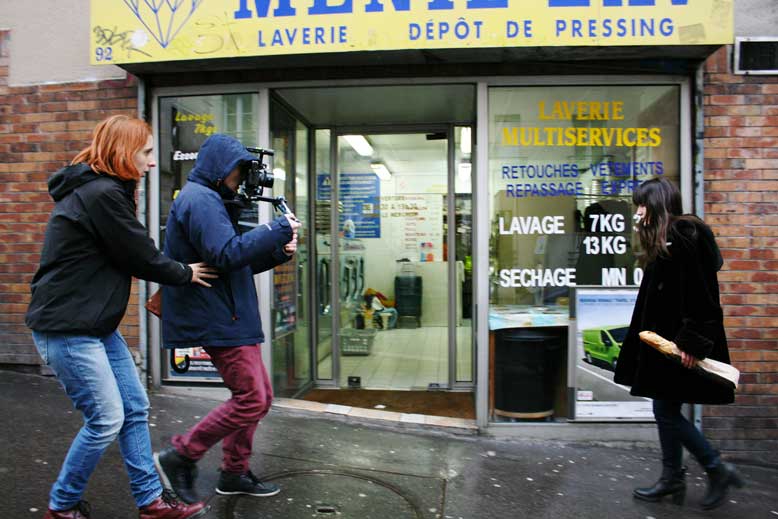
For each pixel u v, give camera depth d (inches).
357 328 242.7
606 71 174.1
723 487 129.9
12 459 134.1
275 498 125.0
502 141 177.2
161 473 114.2
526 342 175.5
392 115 221.9
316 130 236.4
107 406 97.0
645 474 152.5
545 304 176.9
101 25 169.6
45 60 192.1
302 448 155.9
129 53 169.0
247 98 185.6
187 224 108.8
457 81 177.5
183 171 189.3
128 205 97.0
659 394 127.3
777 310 169.6
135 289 189.6
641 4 155.9
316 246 237.1
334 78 181.5
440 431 177.3
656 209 125.9
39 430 151.2
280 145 199.5
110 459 137.6
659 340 121.4
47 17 191.8
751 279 170.4
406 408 202.1
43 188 192.9
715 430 171.2
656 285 128.0
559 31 157.0
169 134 189.6
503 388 176.7
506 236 177.2
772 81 170.2
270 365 188.5
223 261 104.5
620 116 176.6
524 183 177.3
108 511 114.8
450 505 129.1
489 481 143.2
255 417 115.0
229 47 165.5
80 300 93.9
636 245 176.6
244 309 113.2
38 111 192.5
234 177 115.5
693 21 155.4
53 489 99.7
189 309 110.7
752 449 170.2
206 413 173.9
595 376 173.3
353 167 241.6
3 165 193.9
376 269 242.1
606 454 165.9
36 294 94.7
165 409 175.8
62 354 94.3
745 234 170.6
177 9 166.7
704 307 119.6
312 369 234.4
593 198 176.9
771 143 170.4
